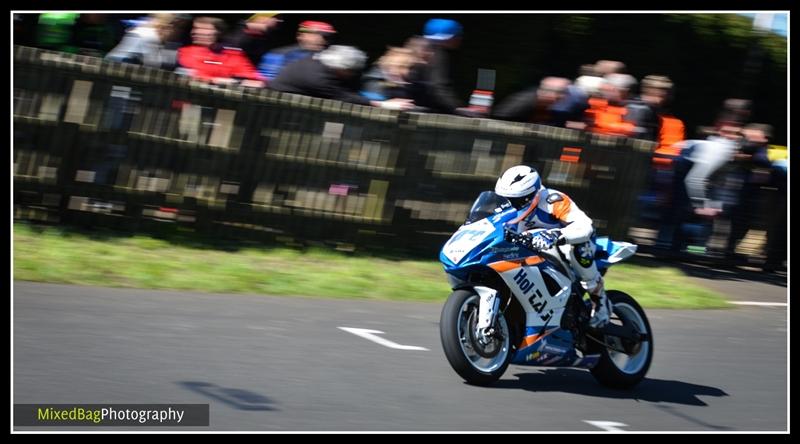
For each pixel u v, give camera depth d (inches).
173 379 419.8
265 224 745.0
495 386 460.8
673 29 1027.9
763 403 478.9
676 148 869.8
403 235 780.6
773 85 1110.4
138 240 701.3
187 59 743.7
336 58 754.8
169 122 716.7
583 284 471.5
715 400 476.7
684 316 694.5
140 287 595.8
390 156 764.0
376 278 696.4
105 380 408.8
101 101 700.0
